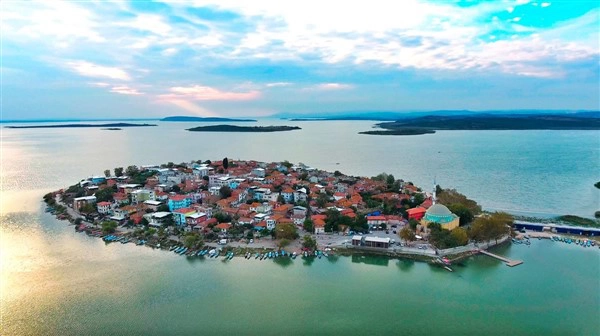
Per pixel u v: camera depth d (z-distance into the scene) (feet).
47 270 555.28
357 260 610.24
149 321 429.79
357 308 462.60
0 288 499.10
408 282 533.14
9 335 402.31
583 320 438.40
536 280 539.29
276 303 470.80
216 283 520.83
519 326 427.74
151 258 605.31
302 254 623.36
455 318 442.91
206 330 414.62
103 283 515.91
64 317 435.94
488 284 526.57
